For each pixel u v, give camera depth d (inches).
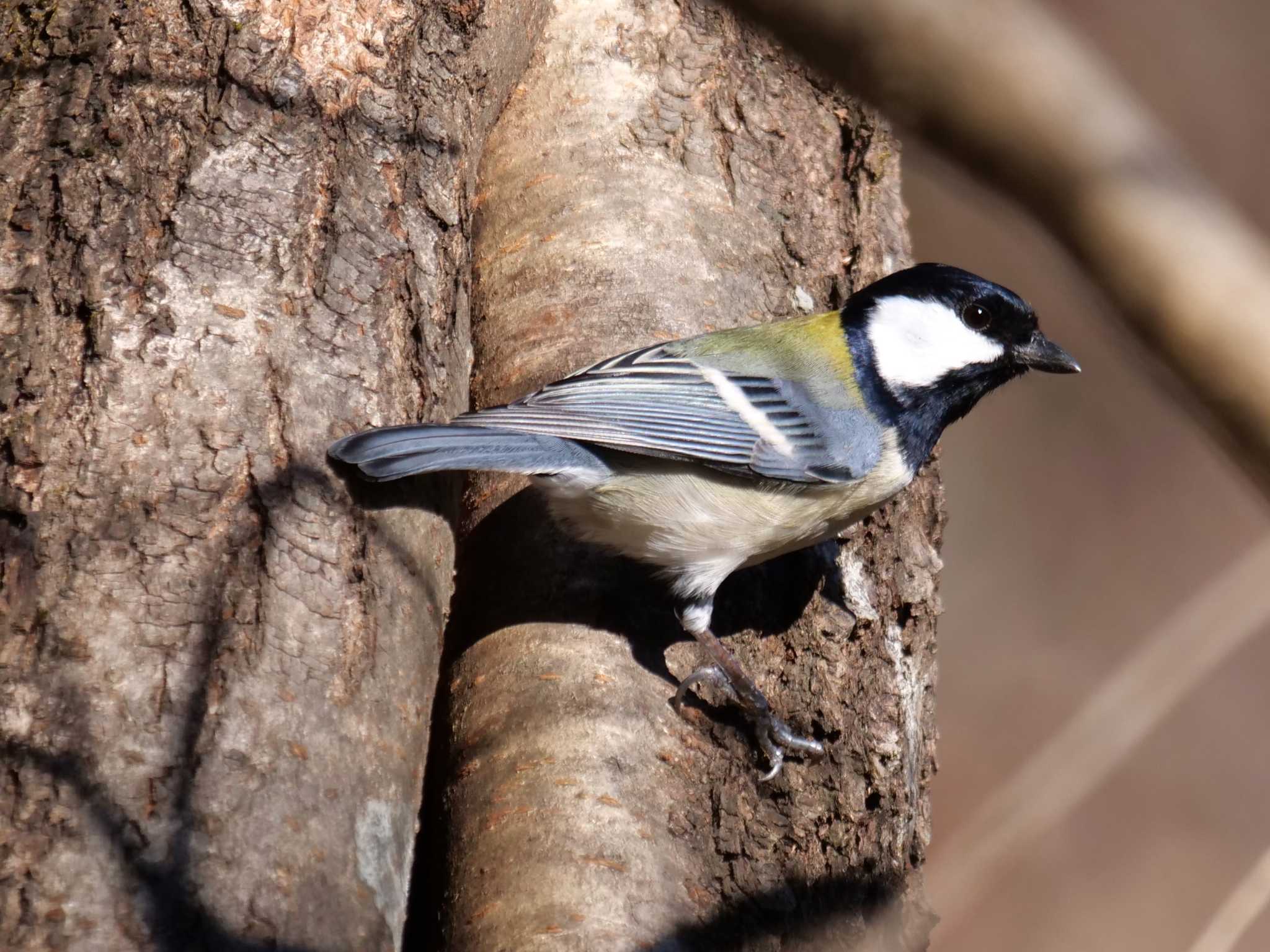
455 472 316.8
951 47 109.1
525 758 284.2
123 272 261.0
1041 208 111.0
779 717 305.4
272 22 295.4
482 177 410.6
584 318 369.4
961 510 714.8
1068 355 369.1
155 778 217.8
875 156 421.1
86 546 234.5
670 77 423.5
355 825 237.0
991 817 469.1
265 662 236.4
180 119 279.0
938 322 362.9
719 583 328.2
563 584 316.8
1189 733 627.5
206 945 207.8
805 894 285.6
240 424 254.7
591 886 261.7
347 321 278.2
